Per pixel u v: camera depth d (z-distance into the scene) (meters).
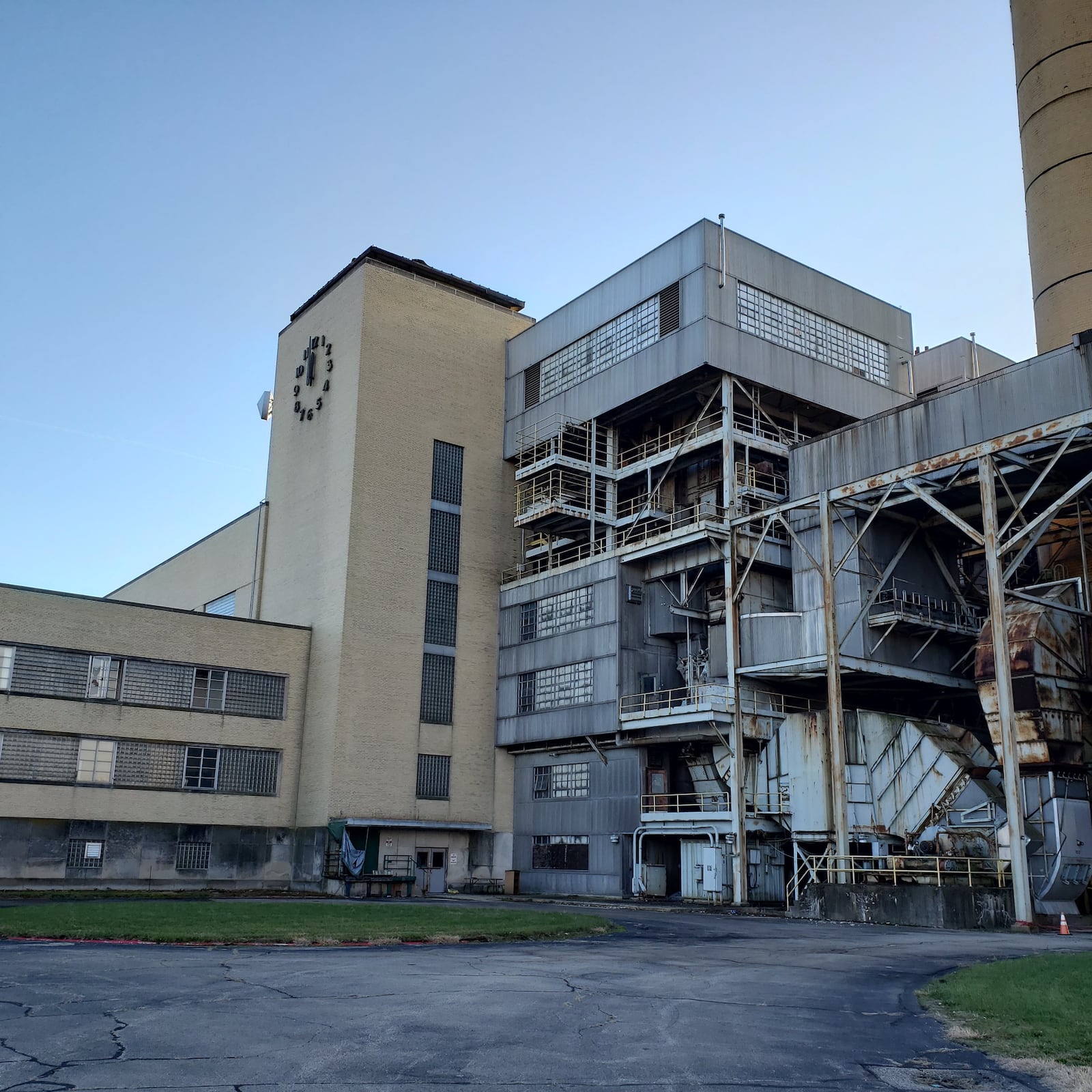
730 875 39.31
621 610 44.91
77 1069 8.77
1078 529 35.31
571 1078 8.92
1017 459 32.22
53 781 41.34
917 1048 10.70
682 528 42.44
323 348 53.72
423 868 46.97
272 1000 12.34
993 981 14.48
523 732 48.62
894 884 31.20
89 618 43.25
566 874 46.06
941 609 39.81
